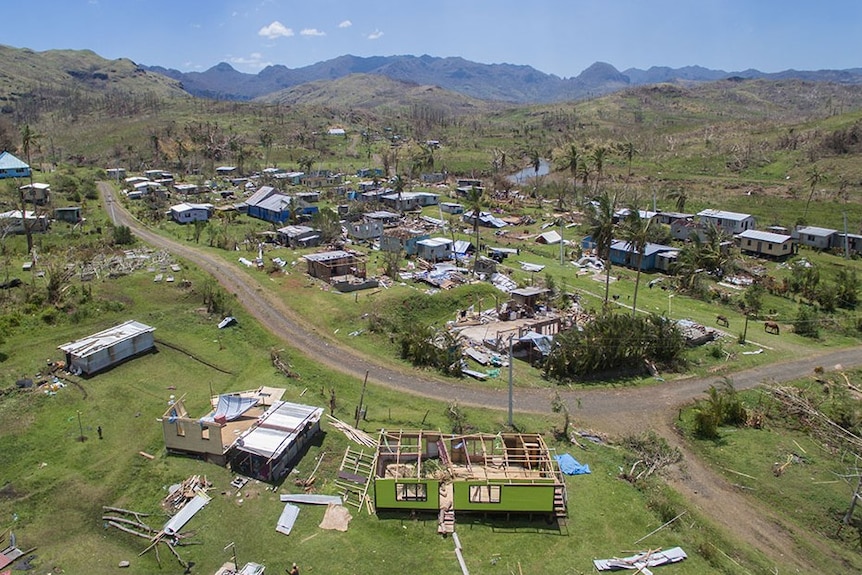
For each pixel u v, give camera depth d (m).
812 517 37.88
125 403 45.50
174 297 66.81
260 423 40.03
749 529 36.53
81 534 32.78
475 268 86.12
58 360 50.69
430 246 92.50
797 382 56.03
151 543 32.09
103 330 56.66
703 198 154.62
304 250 93.62
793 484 40.97
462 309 72.06
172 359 53.53
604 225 73.44
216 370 52.75
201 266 78.69
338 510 34.62
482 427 44.81
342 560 31.11
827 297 80.56
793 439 46.88
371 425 44.44
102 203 125.06
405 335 58.84
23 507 34.31
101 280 69.38
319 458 39.47
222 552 31.58
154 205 125.56
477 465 38.94
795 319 73.88
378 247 100.75
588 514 35.41
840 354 63.38
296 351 57.16
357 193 150.00
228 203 136.12
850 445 45.59
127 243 90.38
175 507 34.81
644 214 122.25
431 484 34.28
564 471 39.47
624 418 48.66
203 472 37.66
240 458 38.81
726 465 43.00
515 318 68.94
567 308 73.62
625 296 81.12
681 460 43.25
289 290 72.38
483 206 144.12
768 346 65.44
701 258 93.12
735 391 51.94
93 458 38.78
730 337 67.19
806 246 111.31
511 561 31.39
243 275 76.31
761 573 32.59
